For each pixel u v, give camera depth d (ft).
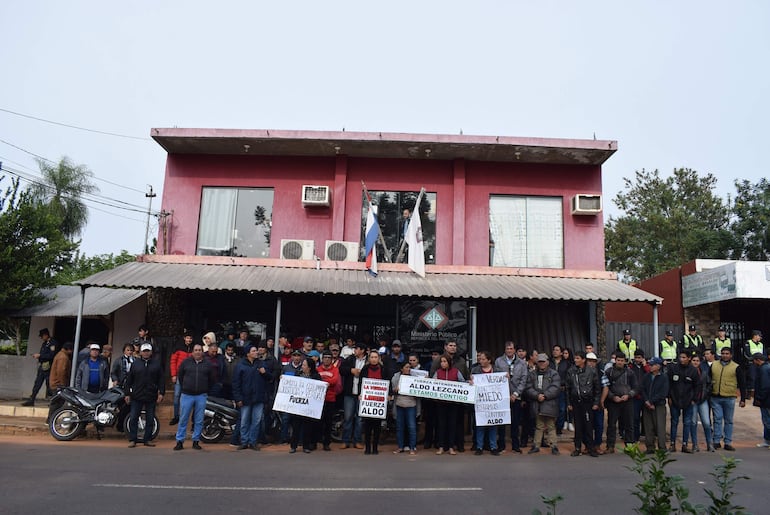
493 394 38.04
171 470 29.76
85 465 30.45
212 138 52.11
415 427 38.24
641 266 126.82
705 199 126.62
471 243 54.60
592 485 28.14
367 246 50.62
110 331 55.52
